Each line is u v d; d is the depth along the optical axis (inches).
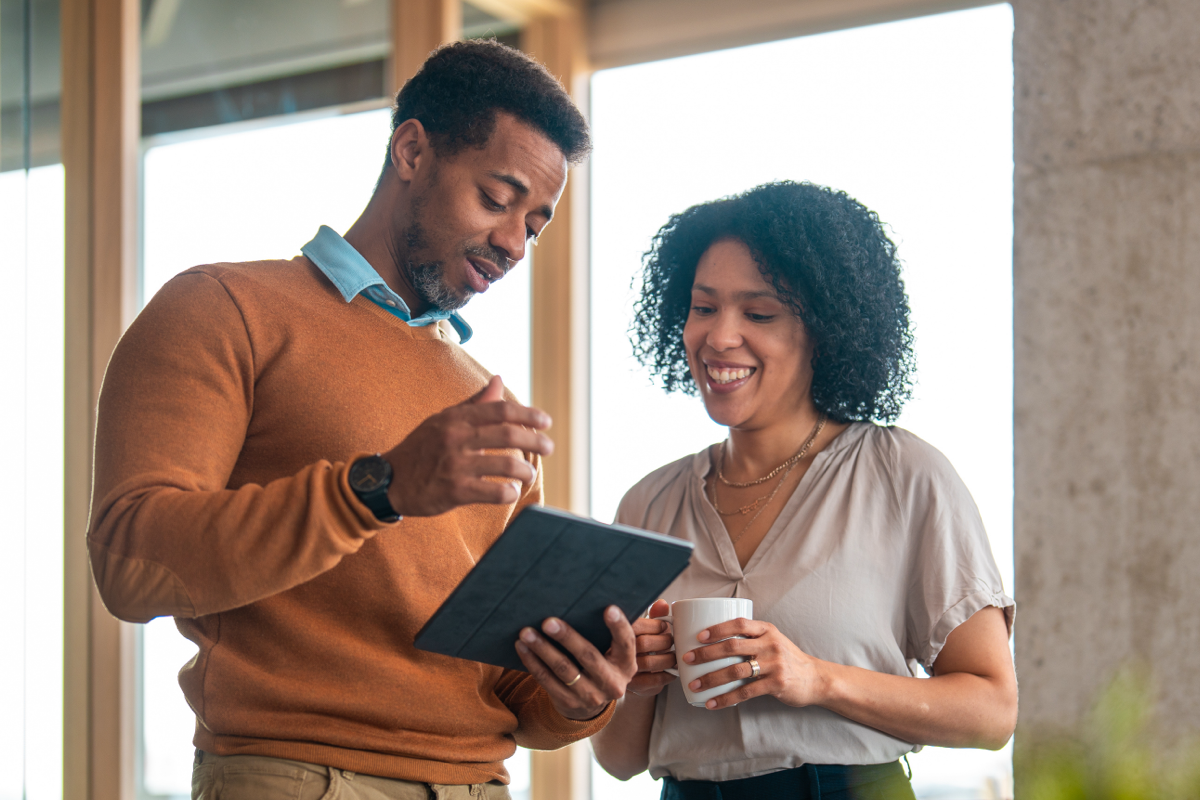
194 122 124.5
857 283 63.8
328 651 48.9
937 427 120.7
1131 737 43.6
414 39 136.3
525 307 152.7
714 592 61.4
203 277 50.8
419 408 54.2
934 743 57.2
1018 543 47.9
